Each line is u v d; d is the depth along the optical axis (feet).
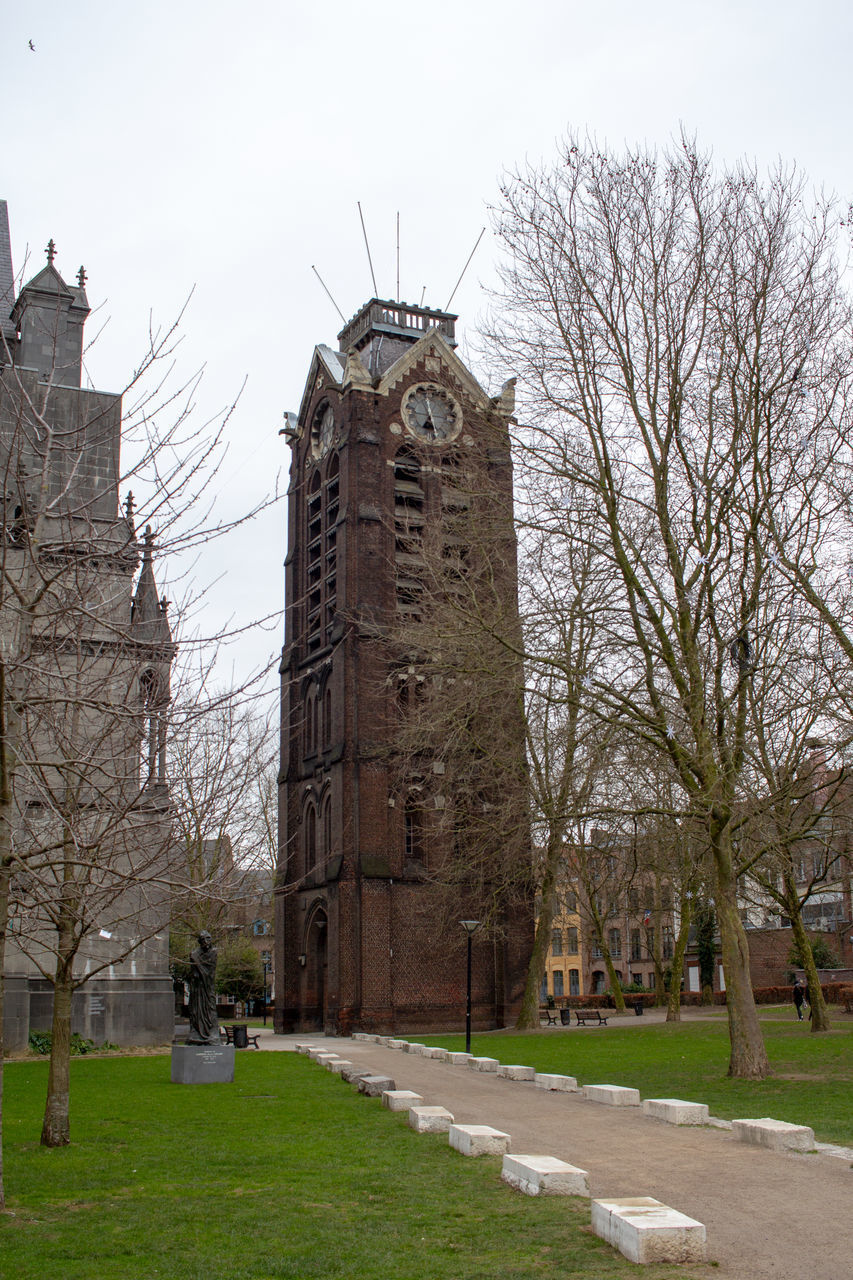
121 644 54.85
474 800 176.86
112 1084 93.71
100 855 54.80
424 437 201.16
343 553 203.92
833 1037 128.57
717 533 90.79
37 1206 46.01
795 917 143.23
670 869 164.35
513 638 99.86
